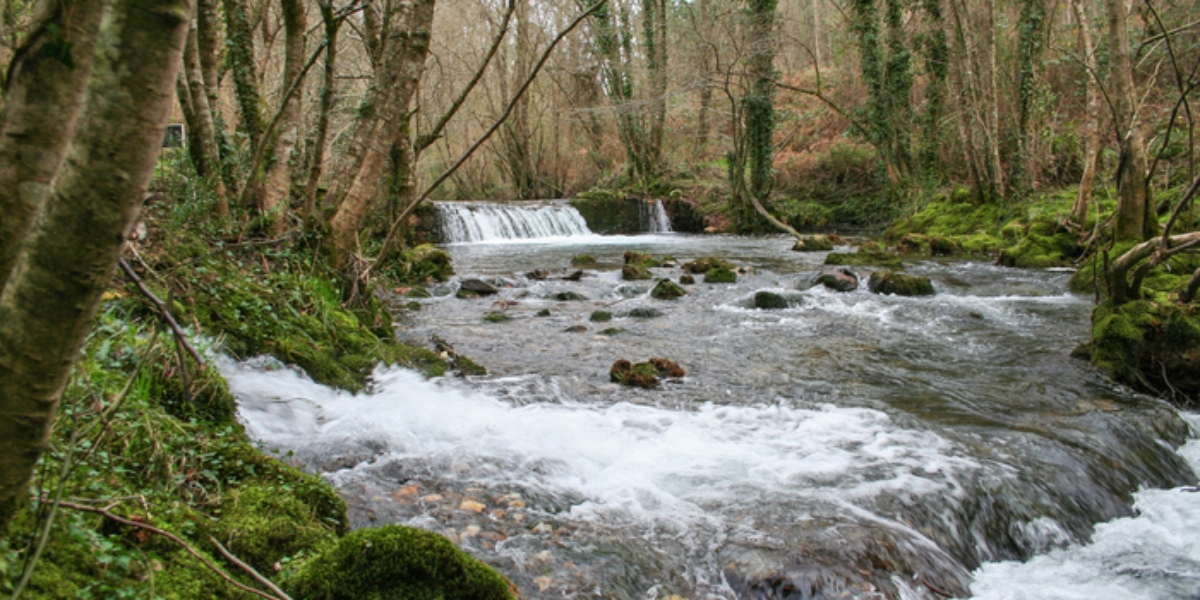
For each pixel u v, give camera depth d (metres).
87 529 2.32
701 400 6.30
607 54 30.39
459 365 7.14
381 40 10.27
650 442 5.27
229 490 3.29
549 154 35.53
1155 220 11.30
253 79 9.48
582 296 12.02
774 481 4.59
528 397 6.26
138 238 4.91
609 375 7.07
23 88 1.68
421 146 12.66
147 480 3.01
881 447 5.20
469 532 3.76
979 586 3.87
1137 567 4.07
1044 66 21.38
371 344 6.87
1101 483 4.91
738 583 3.46
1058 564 4.16
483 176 34.66
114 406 2.63
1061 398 6.45
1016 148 19.97
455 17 28.23
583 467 4.76
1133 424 5.83
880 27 24.48
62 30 1.66
